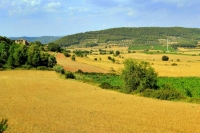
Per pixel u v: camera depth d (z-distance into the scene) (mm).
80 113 37812
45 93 56250
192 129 30156
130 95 56375
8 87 62844
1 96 51000
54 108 41000
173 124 32281
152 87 59344
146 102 47812
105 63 141750
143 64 59625
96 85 72125
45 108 40781
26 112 37469
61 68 94500
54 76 86750
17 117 34219
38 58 105938
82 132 28125
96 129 29484
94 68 115125
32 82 71812
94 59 162125
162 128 30406
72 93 57188
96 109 40906
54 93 56656
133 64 59406
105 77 92750
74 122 32562
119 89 64250
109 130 29188
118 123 32406
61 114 36906
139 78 58906
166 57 162125
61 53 179375
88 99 50156
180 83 80625
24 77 82062
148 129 29875
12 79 76562
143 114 37750
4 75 85250
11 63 102812
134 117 35844
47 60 109250
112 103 46281
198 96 61125
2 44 112750
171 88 58781
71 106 43000
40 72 95125
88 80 78250
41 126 30141
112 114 37438
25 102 45406
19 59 103750
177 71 111188
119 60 159375
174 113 38562
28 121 32312
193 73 105750
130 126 31078
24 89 60625
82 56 178250
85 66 120812
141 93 56625
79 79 81000
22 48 107750
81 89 63250
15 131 27688
